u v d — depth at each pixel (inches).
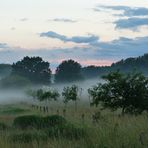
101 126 610.2
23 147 527.8
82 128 604.4
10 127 912.9
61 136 579.8
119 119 689.0
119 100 1284.4
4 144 518.9
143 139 449.4
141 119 650.2
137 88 1277.1
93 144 467.2
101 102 1331.2
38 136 602.9
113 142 459.2
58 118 856.9
